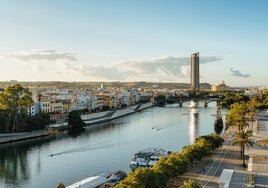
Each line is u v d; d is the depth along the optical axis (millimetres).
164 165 160125
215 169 194750
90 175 195500
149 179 137500
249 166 171750
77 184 166875
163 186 144125
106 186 167750
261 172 153375
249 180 135875
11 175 196500
